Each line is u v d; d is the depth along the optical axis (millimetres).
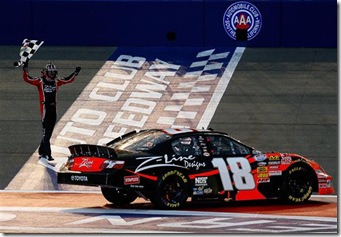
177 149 48188
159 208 47500
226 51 86812
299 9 87875
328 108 73125
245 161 49531
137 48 88062
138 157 47188
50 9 88500
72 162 48031
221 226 41688
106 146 47250
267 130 68438
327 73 81188
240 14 87938
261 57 85312
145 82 79312
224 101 74750
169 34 88500
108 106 73625
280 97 75562
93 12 88562
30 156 63312
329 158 62844
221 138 49656
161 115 71750
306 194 50906
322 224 42719
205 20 88250
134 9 88500
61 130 68438
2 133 67938
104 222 42938
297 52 86750
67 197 53594
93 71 81625
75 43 89000
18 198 52906
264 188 49938
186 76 80750
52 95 62406
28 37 88875
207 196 48438
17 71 81625
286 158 50594
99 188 57312
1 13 88812
